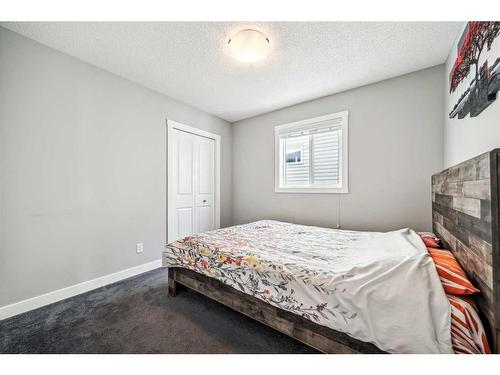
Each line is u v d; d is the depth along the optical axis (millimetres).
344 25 1562
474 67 1259
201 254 1646
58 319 1546
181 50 1860
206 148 3389
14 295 1612
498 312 706
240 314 1610
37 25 1554
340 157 2711
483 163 783
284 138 3240
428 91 2143
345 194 2648
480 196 814
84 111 2014
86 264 2025
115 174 2250
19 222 1645
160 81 2406
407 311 861
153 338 1335
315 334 1085
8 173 1594
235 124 3779
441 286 895
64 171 1885
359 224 2559
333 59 1983
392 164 2348
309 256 1425
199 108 3195
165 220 2752
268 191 3371
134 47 1815
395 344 851
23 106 1659
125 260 2336
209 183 3449
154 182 2629
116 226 2260
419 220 2219
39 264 1739
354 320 941
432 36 1671
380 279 980
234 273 1424
